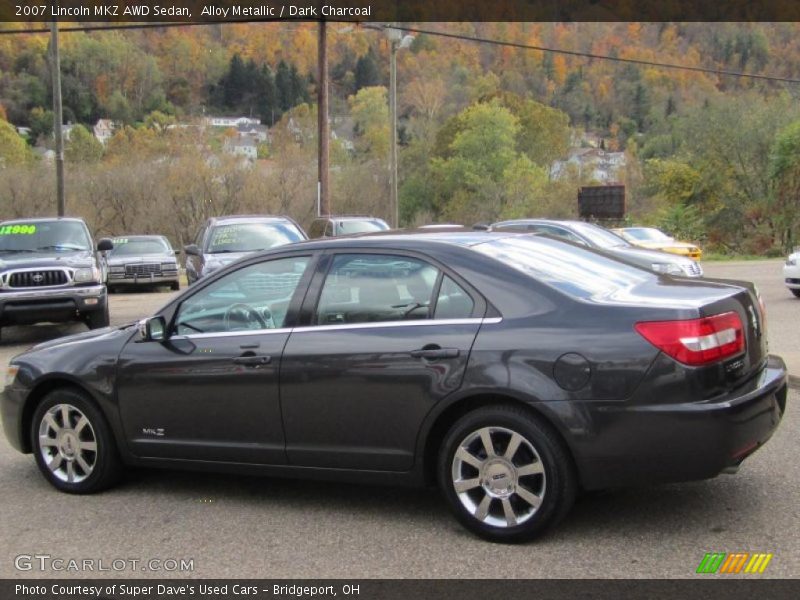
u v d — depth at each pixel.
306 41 85.12
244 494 5.59
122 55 85.12
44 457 5.79
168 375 5.32
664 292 4.67
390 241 5.01
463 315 4.64
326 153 24.80
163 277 23.86
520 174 58.91
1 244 13.09
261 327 5.17
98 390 5.54
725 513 4.84
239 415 5.14
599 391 4.25
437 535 4.71
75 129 66.69
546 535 4.60
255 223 14.95
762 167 45.72
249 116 100.19
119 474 5.68
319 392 4.87
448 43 91.25
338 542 4.68
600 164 73.19
